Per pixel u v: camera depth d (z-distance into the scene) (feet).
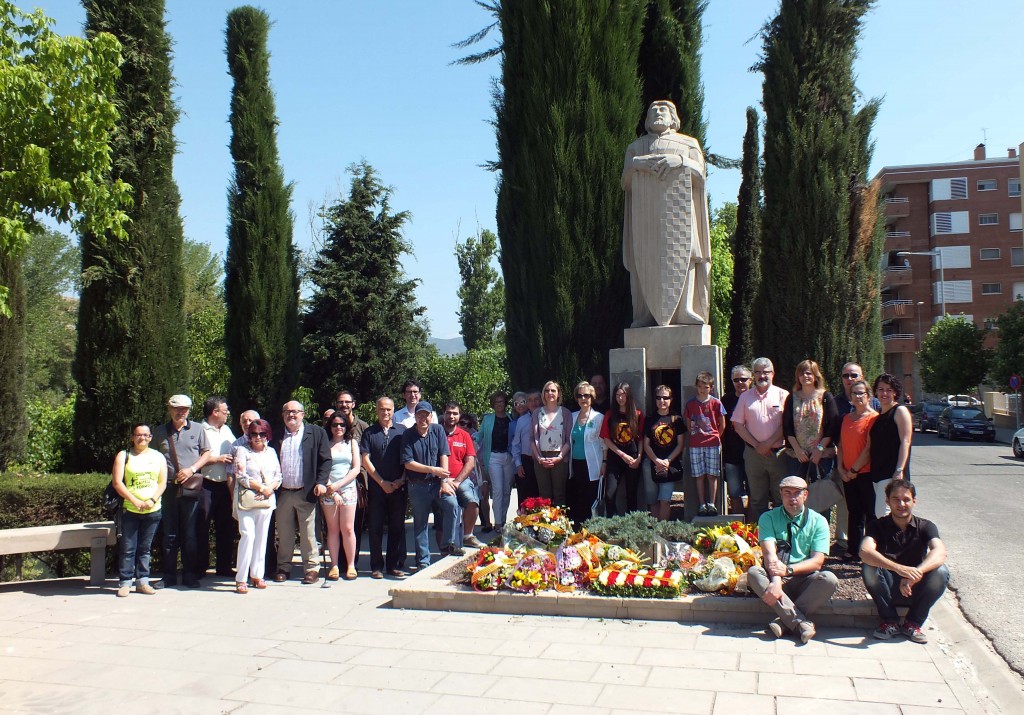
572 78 36.09
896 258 171.53
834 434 25.04
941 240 168.86
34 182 27.09
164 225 35.35
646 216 31.63
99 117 28.27
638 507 29.04
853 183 33.68
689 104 42.80
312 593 25.68
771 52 34.88
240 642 20.11
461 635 20.21
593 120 35.70
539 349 36.06
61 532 26.96
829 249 33.01
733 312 60.44
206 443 27.71
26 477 30.94
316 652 19.11
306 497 27.32
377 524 28.07
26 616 23.06
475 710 15.17
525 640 19.65
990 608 21.88
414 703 15.64
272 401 37.81
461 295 140.56
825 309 32.89
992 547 30.63
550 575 22.75
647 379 31.37
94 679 17.46
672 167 31.09
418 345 90.27
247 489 26.14
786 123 33.83
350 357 84.33
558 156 35.45
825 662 17.39
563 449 29.55
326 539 30.25
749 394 26.91
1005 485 52.26
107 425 33.91
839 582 22.21
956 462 71.61
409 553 33.09
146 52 35.29
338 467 27.96
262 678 17.34
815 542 20.30
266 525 26.58
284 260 38.75
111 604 24.49
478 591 22.72
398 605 23.36
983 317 167.32
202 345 64.03
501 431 33.73
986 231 168.04
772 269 34.22
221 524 28.58
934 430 119.75
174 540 27.02
